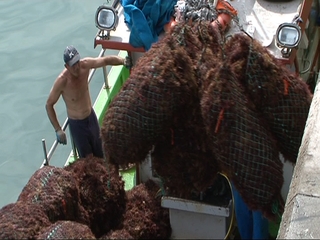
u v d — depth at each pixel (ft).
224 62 12.75
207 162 14.11
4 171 25.53
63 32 31.58
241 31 16.08
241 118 12.46
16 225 14.05
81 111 19.79
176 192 15.12
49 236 13.73
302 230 9.02
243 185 12.60
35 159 25.98
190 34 13.88
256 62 12.88
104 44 17.98
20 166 25.73
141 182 19.06
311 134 10.62
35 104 28.17
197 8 16.78
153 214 17.60
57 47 30.78
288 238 8.94
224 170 12.91
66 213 15.71
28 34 31.63
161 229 17.39
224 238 17.02
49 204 15.15
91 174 17.71
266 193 12.50
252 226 16.16
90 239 13.87
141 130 13.42
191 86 13.29
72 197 16.07
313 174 9.89
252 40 13.10
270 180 12.48
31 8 33.63
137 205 17.89
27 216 14.42
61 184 15.87
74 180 16.48
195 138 13.96
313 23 19.86
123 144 13.65
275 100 12.98
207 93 12.73
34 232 14.12
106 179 17.67
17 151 26.35
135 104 13.37
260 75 12.89
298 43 15.88
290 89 13.07
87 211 17.13
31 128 27.20
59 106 28.22
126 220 17.51
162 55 13.50
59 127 20.02
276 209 12.69
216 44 14.03
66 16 32.78
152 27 17.56
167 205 16.61
